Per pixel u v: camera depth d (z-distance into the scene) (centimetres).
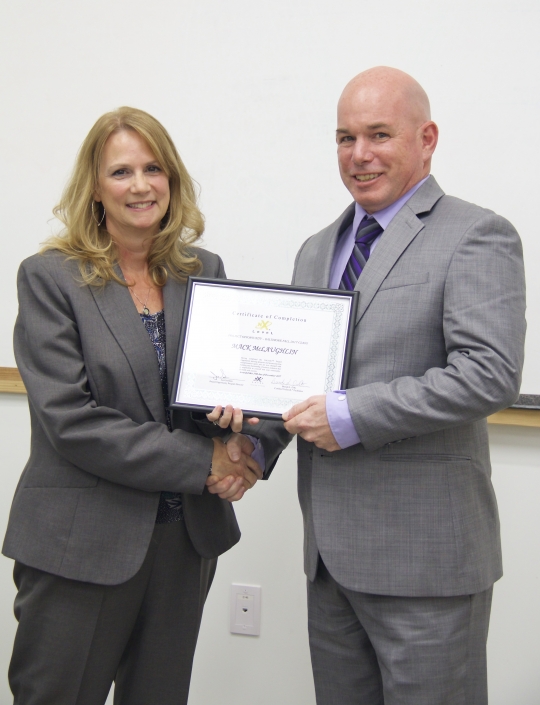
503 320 120
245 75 192
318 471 134
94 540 133
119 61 198
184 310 138
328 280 141
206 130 195
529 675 189
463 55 179
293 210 192
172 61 195
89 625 137
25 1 201
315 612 147
